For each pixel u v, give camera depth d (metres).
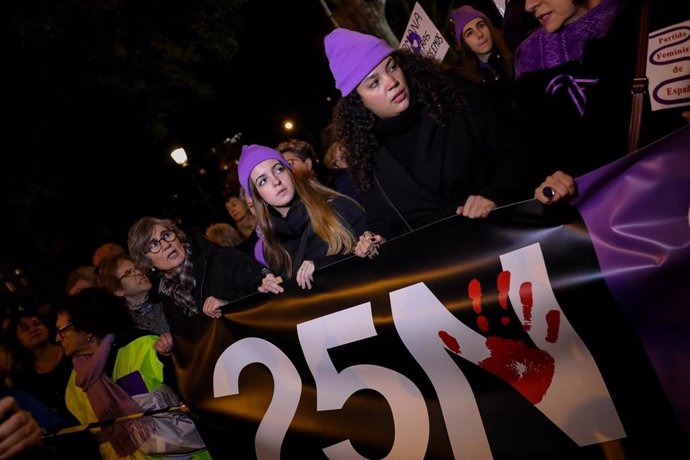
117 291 3.70
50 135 11.53
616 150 2.58
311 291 2.77
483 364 2.38
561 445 2.26
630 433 2.14
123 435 3.40
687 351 2.04
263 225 3.22
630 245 2.10
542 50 2.84
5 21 9.53
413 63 2.66
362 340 2.64
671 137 2.05
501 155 2.60
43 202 11.78
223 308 3.01
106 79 10.73
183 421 3.37
